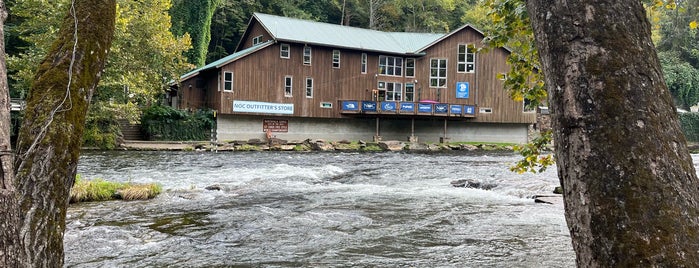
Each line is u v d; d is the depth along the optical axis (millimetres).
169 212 8594
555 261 5562
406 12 54781
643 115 1487
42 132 2178
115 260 5492
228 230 7133
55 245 2119
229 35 46250
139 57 22094
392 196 10914
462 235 6906
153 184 11094
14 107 19766
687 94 46938
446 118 32219
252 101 28109
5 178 1573
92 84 2453
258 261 5547
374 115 30672
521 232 7086
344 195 11078
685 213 1398
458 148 30000
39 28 19812
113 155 20078
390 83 32188
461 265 5406
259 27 31297
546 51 1705
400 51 31891
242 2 46438
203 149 24500
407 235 6895
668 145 1473
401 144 29172
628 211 1409
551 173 15141
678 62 47375
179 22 37031
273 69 28734
